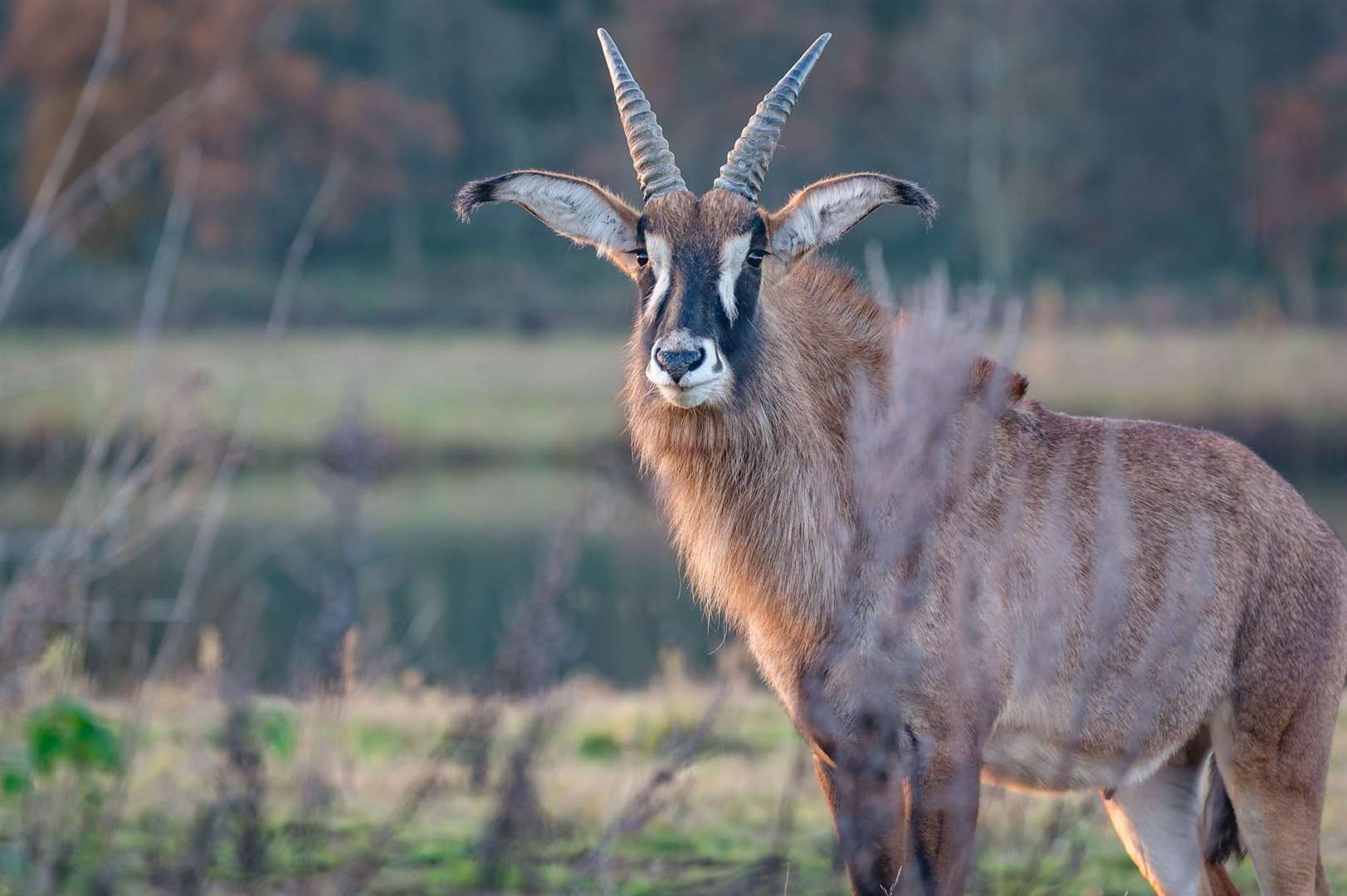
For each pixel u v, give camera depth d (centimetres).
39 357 7931
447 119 13225
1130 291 11988
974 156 12675
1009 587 1323
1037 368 7725
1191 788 1470
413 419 7325
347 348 8894
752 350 1340
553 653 1186
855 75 13150
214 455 1827
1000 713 1321
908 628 1285
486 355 9144
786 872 1516
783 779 1986
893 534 1256
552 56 14812
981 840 1564
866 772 1281
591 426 7381
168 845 1488
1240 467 1438
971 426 1344
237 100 11100
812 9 13825
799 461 1345
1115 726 1357
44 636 1650
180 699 2041
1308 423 6831
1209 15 13825
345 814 1733
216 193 11262
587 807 1772
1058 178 13000
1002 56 12950
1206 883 1434
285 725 1612
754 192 1468
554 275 12412
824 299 1437
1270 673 1392
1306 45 13538
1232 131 13300
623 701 2486
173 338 9562
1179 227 13100
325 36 14188
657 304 1350
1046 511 1351
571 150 13900
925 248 12581
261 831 1305
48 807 1509
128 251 11500
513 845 1255
